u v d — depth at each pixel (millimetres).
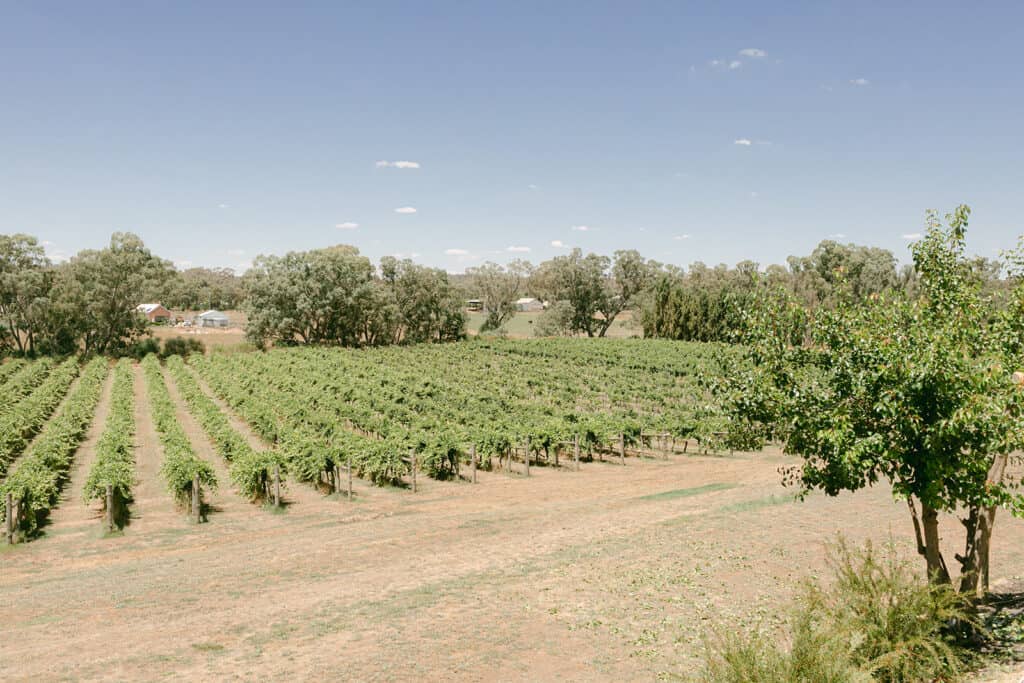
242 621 12445
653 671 9953
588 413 42938
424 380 53688
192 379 55812
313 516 21859
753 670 7887
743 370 10156
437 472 27969
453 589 14000
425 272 103750
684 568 14875
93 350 82875
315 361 70250
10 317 77188
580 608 12711
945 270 10094
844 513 19172
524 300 187125
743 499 21531
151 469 29375
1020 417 7824
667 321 101125
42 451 25797
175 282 91062
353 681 9742
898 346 8570
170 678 9930
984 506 8898
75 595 14352
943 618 9000
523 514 21312
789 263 112875
